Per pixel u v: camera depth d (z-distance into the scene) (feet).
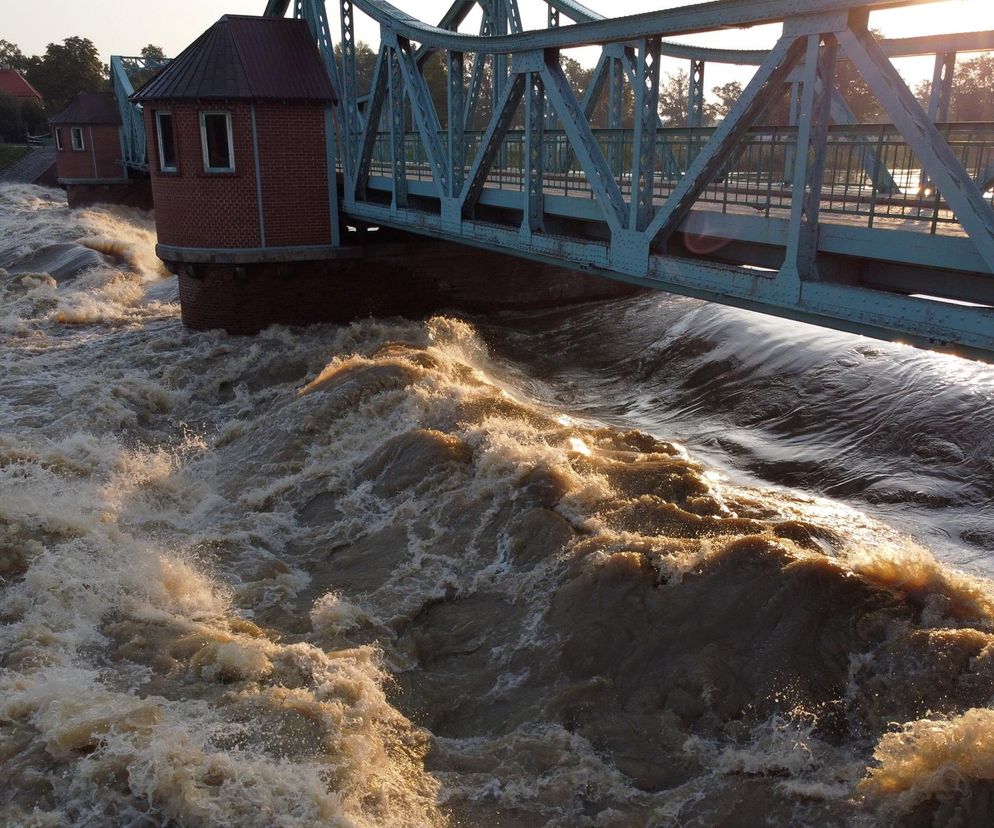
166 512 36.83
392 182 62.23
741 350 51.44
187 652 25.32
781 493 35.99
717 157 28.32
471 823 19.58
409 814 19.57
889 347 46.88
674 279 30.99
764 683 22.13
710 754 20.86
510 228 44.11
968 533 31.24
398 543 32.27
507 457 34.63
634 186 32.86
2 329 70.23
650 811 19.58
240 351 61.21
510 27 71.97
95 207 172.96
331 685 23.67
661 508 30.48
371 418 42.98
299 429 43.01
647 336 60.13
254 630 27.22
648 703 22.62
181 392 54.90
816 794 19.12
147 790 19.34
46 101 347.56
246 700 22.79
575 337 63.82
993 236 19.85
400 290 68.18
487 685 24.54
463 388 44.52
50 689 23.04
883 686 21.38
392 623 27.35
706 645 23.58
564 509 31.32
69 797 19.34
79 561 30.63
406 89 57.00
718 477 37.81
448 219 51.75
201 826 18.51
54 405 52.19
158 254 64.49
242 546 33.60
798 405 43.70
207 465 42.83
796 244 25.32
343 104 68.74
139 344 64.03
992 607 23.41
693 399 48.08
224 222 62.64
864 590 24.06
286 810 18.94
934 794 17.76
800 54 24.79
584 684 23.57
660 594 25.62
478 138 57.21
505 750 21.83
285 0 82.94
